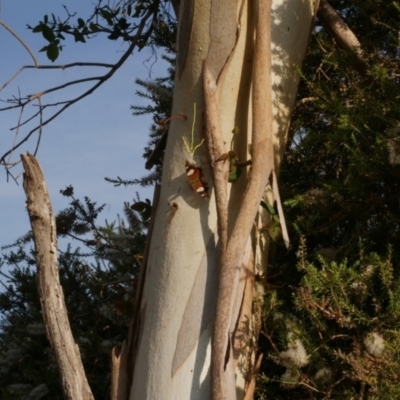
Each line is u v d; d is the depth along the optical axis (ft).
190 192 8.66
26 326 14.73
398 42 10.36
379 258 9.02
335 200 9.82
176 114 8.95
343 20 12.23
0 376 15.11
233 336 8.41
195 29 8.89
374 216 10.06
